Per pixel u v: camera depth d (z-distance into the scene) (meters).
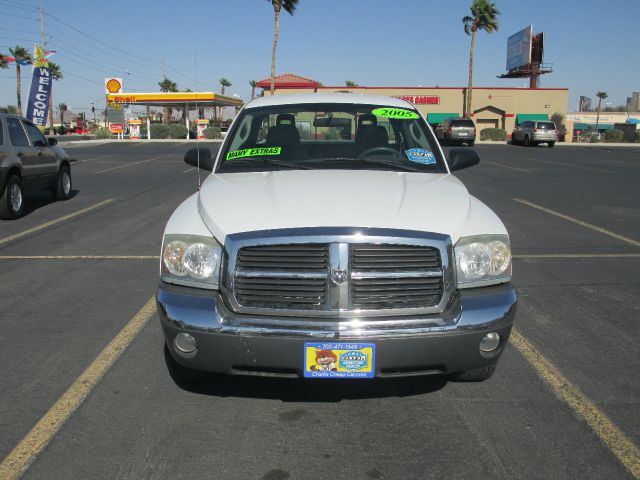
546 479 2.76
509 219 9.66
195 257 3.16
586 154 28.31
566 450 3.00
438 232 3.10
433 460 2.92
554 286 5.86
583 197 12.32
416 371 3.08
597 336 4.54
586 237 8.27
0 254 7.16
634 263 6.80
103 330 4.62
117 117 47.56
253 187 3.66
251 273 3.02
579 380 3.79
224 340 3.00
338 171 4.05
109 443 3.05
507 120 50.81
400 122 4.63
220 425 3.24
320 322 2.98
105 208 10.74
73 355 4.14
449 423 3.27
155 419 3.29
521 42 57.44
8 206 9.41
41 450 2.98
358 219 3.11
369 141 4.46
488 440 3.10
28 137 10.41
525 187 14.14
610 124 77.00
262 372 3.08
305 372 2.99
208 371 3.17
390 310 3.01
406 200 3.40
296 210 3.20
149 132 44.53
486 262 3.20
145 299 5.38
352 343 2.95
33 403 3.46
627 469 2.84
